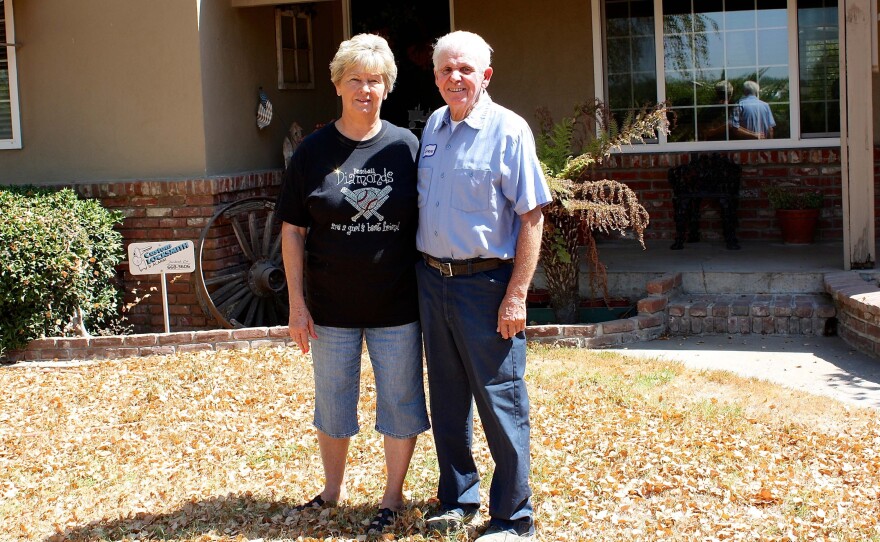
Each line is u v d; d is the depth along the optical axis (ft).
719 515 13.79
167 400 20.85
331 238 13.14
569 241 24.95
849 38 24.63
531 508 13.14
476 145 12.57
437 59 12.62
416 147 13.41
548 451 16.47
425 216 12.92
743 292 26.43
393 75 13.24
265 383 21.75
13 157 29.81
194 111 28.02
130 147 28.73
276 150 32.37
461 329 12.76
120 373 23.21
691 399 19.33
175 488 15.60
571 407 18.81
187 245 25.66
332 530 13.61
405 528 13.50
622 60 31.78
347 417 13.85
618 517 13.89
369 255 13.06
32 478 16.51
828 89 30.50
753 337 24.73
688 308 25.30
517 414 12.88
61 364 24.85
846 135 25.08
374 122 13.28
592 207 23.25
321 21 35.35
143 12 28.07
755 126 31.07
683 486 14.84
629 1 31.50
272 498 14.97
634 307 26.45
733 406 18.80
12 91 29.45
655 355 23.03
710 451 16.26
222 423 19.16
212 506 14.71
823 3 30.30
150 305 28.73
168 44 27.99
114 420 19.66
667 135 31.58
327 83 36.04
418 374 13.71
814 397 19.25
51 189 28.25
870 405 18.81
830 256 27.81
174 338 25.20
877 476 15.12
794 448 16.46
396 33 34.91
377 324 13.35
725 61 31.09
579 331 24.20
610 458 16.07
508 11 32.09
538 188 12.57
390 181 13.08
